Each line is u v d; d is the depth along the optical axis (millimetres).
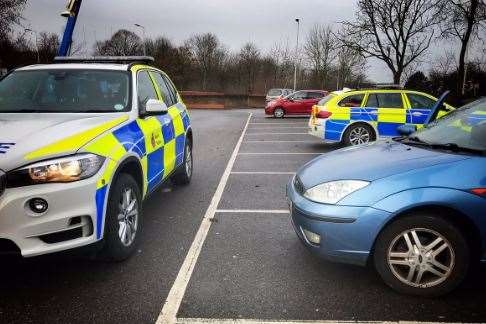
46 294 3309
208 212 5461
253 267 3795
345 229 3201
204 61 55781
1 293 3322
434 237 3150
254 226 4902
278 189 6727
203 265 3842
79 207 3127
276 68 50750
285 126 19078
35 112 4188
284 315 3023
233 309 3102
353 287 3416
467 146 3578
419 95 10539
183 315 3023
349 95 10742
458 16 22906
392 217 3129
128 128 4070
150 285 3461
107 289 3391
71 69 4738
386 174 3250
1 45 28156
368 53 27062
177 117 6035
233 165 8984
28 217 2963
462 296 3264
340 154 4039
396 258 3227
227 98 41531
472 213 3049
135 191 3963
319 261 3912
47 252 3027
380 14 25703
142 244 4340
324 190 3373
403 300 3209
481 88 30766
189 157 7004
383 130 10484
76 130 3492
